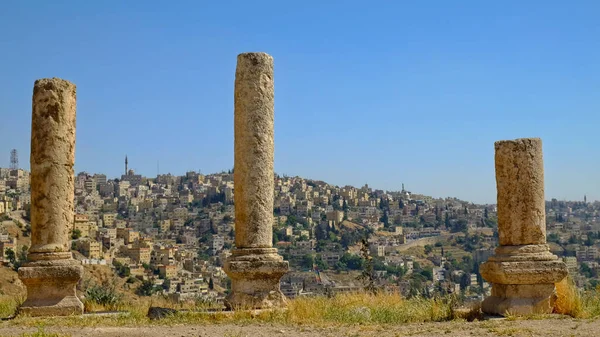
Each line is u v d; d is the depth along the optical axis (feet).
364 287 93.25
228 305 64.80
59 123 63.46
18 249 258.98
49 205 62.80
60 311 61.52
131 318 59.67
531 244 60.75
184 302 78.23
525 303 59.41
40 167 62.90
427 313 62.69
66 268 61.98
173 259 427.74
